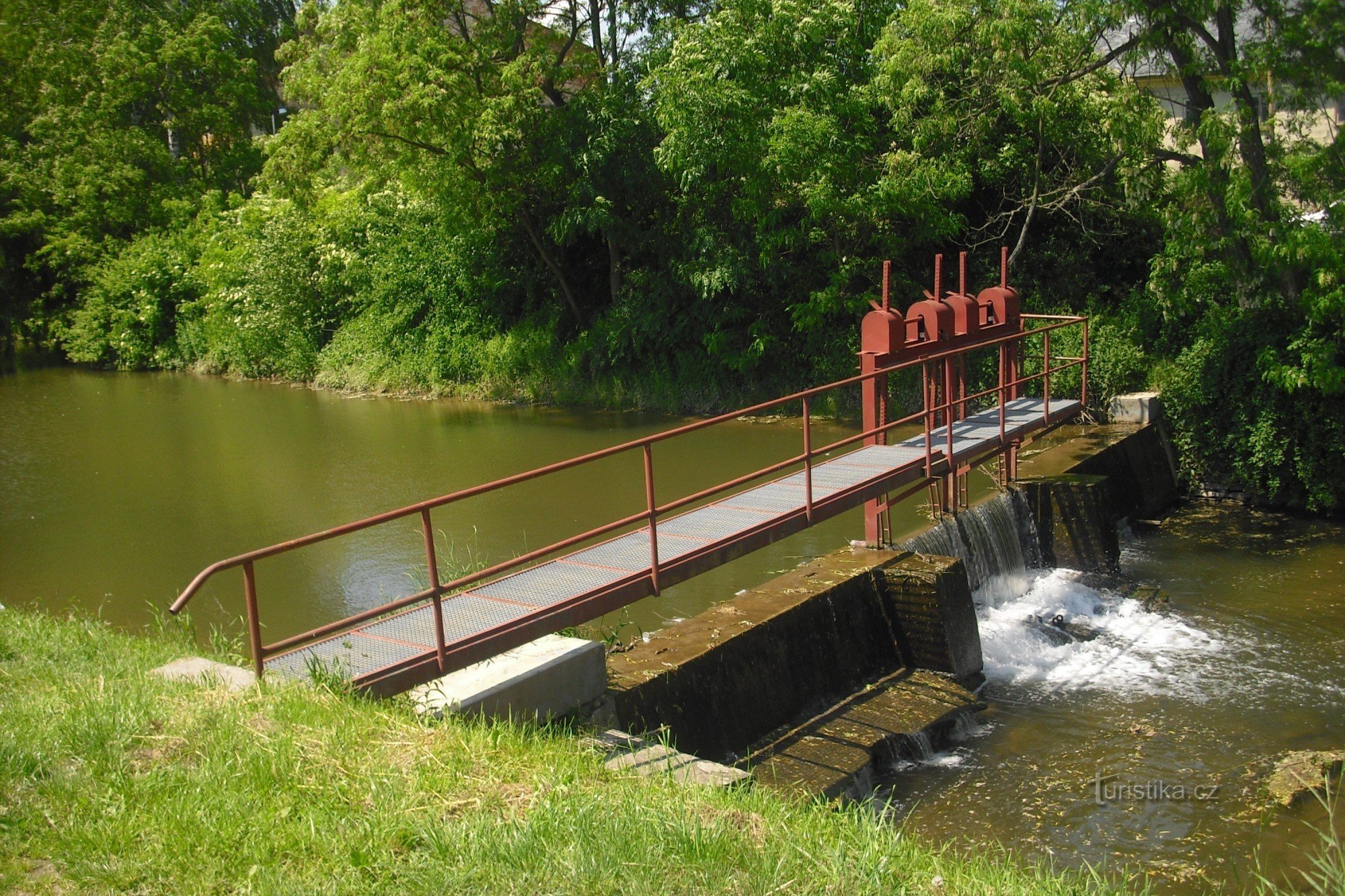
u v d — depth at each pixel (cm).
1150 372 1717
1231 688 987
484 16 2600
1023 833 745
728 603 931
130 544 1438
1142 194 1955
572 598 731
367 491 1694
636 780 542
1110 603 1213
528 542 1382
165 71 4112
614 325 2466
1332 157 1495
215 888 404
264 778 478
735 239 2248
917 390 2028
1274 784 794
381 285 2948
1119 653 1077
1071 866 703
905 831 745
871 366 1141
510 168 2480
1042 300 2039
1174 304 1728
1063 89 1970
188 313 3403
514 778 515
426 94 2295
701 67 2097
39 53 3944
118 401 2716
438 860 430
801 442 1931
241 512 1588
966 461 1167
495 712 632
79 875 402
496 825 459
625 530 1406
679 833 459
